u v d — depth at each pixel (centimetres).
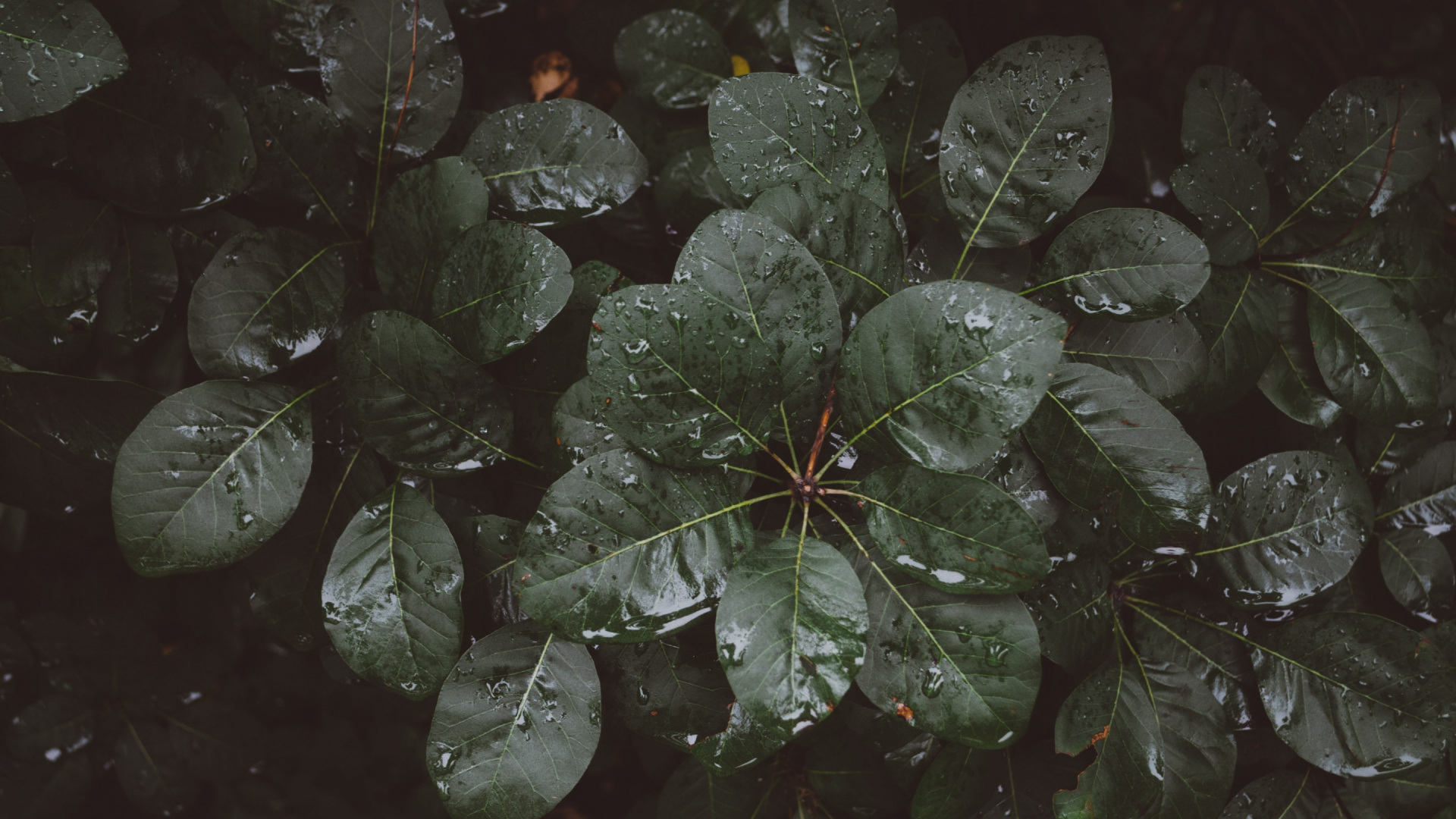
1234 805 57
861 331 49
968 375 48
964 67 57
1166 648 56
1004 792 56
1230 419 59
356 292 55
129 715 66
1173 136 60
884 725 56
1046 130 52
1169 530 52
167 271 54
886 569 50
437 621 51
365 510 52
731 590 48
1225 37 68
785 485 52
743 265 49
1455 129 61
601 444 51
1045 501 53
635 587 49
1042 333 47
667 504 49
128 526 51
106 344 54
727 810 59
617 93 66
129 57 52
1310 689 55
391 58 54
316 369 54
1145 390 53
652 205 59
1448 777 58
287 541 54
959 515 49
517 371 53
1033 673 49
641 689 52
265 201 54
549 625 48
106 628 65
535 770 51
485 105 64
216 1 55
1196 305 54
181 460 51
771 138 52
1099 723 54
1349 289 57
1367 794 58
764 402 49
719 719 52
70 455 55
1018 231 52
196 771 67
